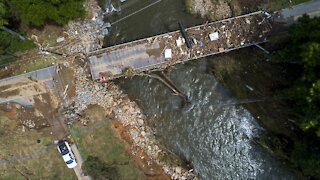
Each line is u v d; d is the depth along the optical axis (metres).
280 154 41.06
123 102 44.97
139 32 45.38
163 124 44.62
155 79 44.81
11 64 45.78
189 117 44.12
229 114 43.41
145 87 45.09
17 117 45.22
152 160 43.75
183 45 43.12
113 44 45.75
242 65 42.62
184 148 44.03
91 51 45.06
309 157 36.56
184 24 44.34
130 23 45.72
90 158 43.31
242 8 42.75
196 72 44.06
